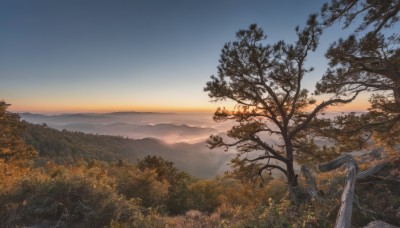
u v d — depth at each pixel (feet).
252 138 47.26
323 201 26.03
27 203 24.64
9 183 27.12
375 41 31.53
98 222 24.22
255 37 42.24
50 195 25.67
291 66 42.93
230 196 57.31
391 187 28.07
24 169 80.69
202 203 68.39
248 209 26.48
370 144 45.11
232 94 46.47
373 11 30.19
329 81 37.52
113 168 81.35
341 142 43.75
